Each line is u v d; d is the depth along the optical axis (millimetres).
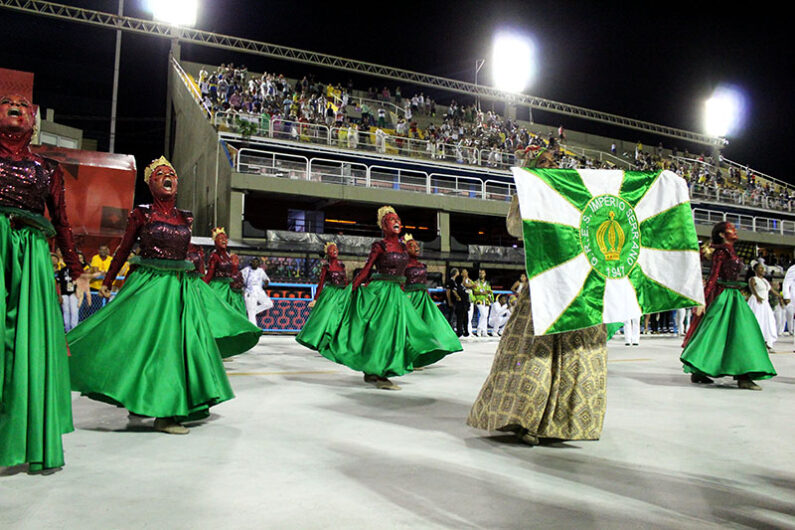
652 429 4352
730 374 6418
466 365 8695
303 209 23328
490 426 3740
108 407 4926
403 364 6176
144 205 4168
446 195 22141
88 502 2615
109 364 3850
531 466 3297
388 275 6504
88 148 27438
